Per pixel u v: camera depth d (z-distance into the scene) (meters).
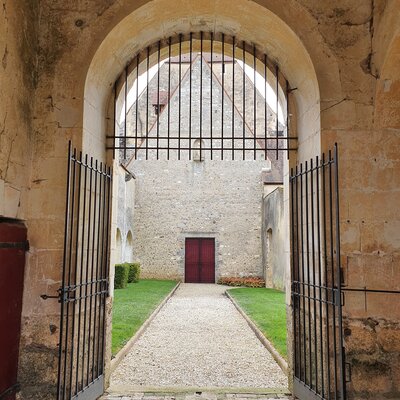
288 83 4.94
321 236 3.99
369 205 3.96
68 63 4.09
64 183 3.97
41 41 4.14
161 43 5.05
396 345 3.85
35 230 3.92
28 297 3.86
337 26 4.16
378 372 3.81
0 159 3.42
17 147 3.72
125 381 5.02
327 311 3.77
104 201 4.40
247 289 16.48
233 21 4.58
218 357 6.20
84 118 4.08
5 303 3.55
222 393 4.52
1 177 3.45
